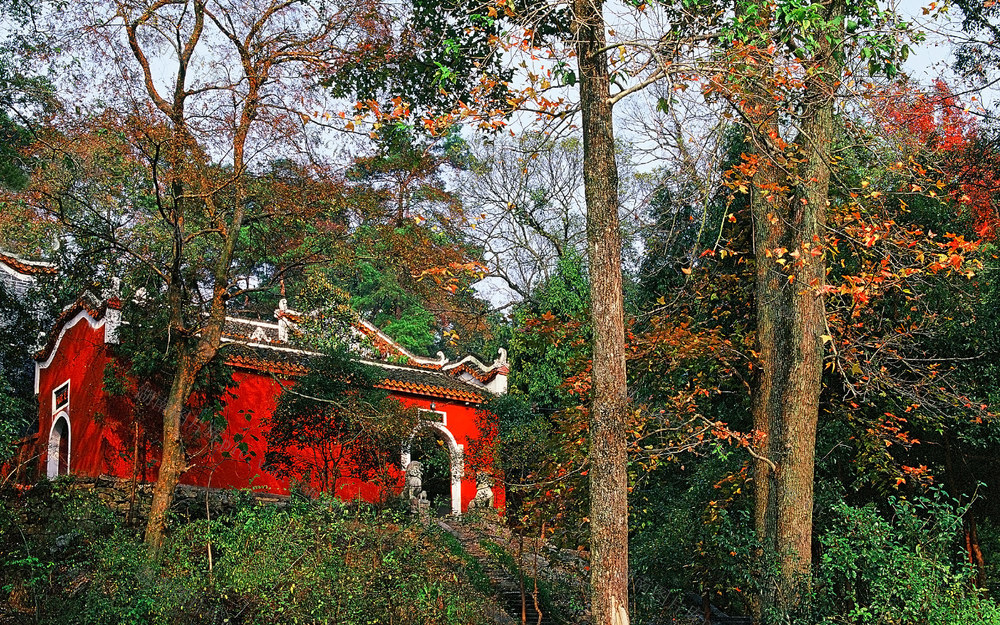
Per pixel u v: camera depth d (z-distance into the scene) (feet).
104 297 51.70
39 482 39.40
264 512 35.32
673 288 45.96
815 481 42.34
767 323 37.81
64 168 39.63
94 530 36.17
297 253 43.24
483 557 52.13
